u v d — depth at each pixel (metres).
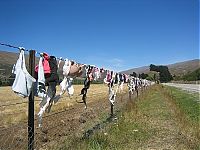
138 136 12.08
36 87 7.69
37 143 11.08
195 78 147.12
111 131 12.84
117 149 10.27
